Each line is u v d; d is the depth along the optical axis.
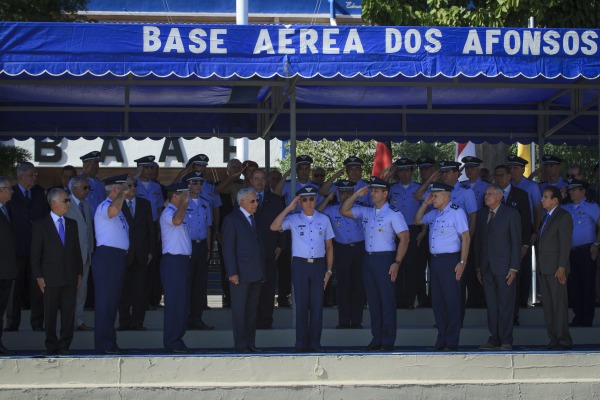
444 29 10.71
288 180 14.12
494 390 10.30
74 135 15.82
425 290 13.24
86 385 10.08
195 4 27.30
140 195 13.11
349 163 13.22
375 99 15.21
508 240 11.43
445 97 15.23
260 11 27.62
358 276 12.25
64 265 10.96
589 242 12.59
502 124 16.64
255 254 11.15
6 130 15.71
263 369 10.31
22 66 10.29
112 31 10.39
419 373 10.41
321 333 11.59
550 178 14.03
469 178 13.59
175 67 10.45
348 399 10.24
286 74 10.56
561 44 10.81
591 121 16.59
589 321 12.58
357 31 10.65
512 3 16.80
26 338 11.83
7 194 10.97
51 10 17.69
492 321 11.53
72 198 12.22
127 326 12.12
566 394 10.34
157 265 13.22
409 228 13.03
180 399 10.10
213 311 12.84
